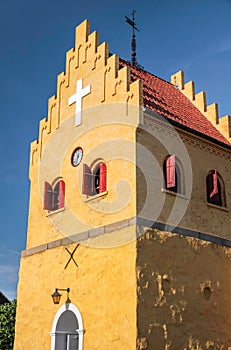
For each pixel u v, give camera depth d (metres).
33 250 21.78
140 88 18.94
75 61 22.72
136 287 16.25
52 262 20.47
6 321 27.64
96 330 17.27
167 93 24.19
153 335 16.17
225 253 20.05
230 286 19.69
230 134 22.86
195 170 20.25
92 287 18.03
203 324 18.03
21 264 22.22
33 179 23.48
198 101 25.00
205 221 19.84
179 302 17.45
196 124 22.33
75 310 18.47
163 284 17.14
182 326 17.23
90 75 21.56
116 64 20.31
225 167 21.67
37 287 20.88
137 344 15.62
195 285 18.28
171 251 17.89
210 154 21.19
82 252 19.02
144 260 16.83
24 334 20.73
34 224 22.39
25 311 21.11
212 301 18.72
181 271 17.97
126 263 16.88
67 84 22.84
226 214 20.91
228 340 18.81
